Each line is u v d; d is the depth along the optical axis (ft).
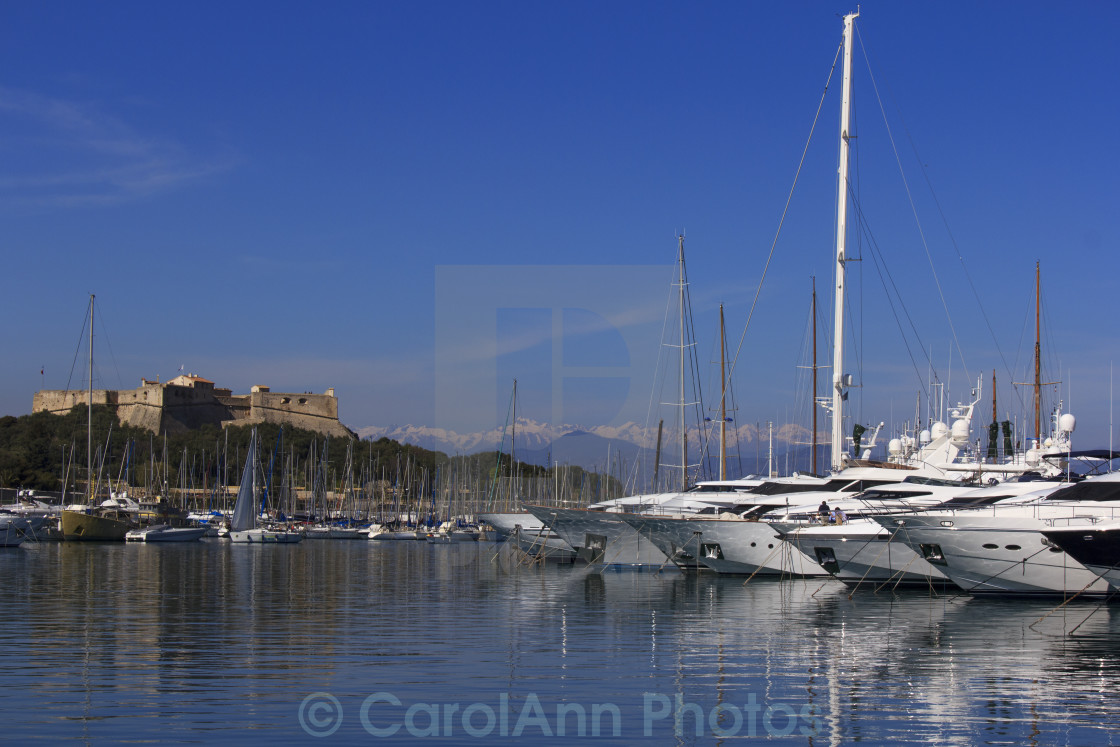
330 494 431.02
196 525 312.50
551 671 59.16
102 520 254.06
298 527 325.42
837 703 51.34
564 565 148.77
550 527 136.67
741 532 119.14
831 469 132.46
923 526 96.48
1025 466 129.18
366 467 416.87
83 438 470.39
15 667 59.82
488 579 127.03
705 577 126.21
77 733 44.60
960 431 136.36
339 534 321.32
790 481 135.03
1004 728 46.62
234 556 193.36
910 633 74.95
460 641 70.44
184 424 577.84
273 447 484.33
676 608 91.40
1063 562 93.45
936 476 124.98
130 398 578.66
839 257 133.28
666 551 126.93
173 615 86.22
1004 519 93.86
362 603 96.22
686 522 119.85
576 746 43.60
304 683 55.21
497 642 70.08
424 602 97.14
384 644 68.95
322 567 156.35
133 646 67.92
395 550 226.38
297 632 74.95
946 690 54.24
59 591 110.63
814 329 171.53
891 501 114.42
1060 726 46.96
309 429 610.65
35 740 43.52
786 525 112.78
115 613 87.76
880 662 62.54
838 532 106.52
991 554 95.30
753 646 68.80
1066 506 94.12
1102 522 91.40
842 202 133.39
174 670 58.85
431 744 43.68
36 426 497.05
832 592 106.73
